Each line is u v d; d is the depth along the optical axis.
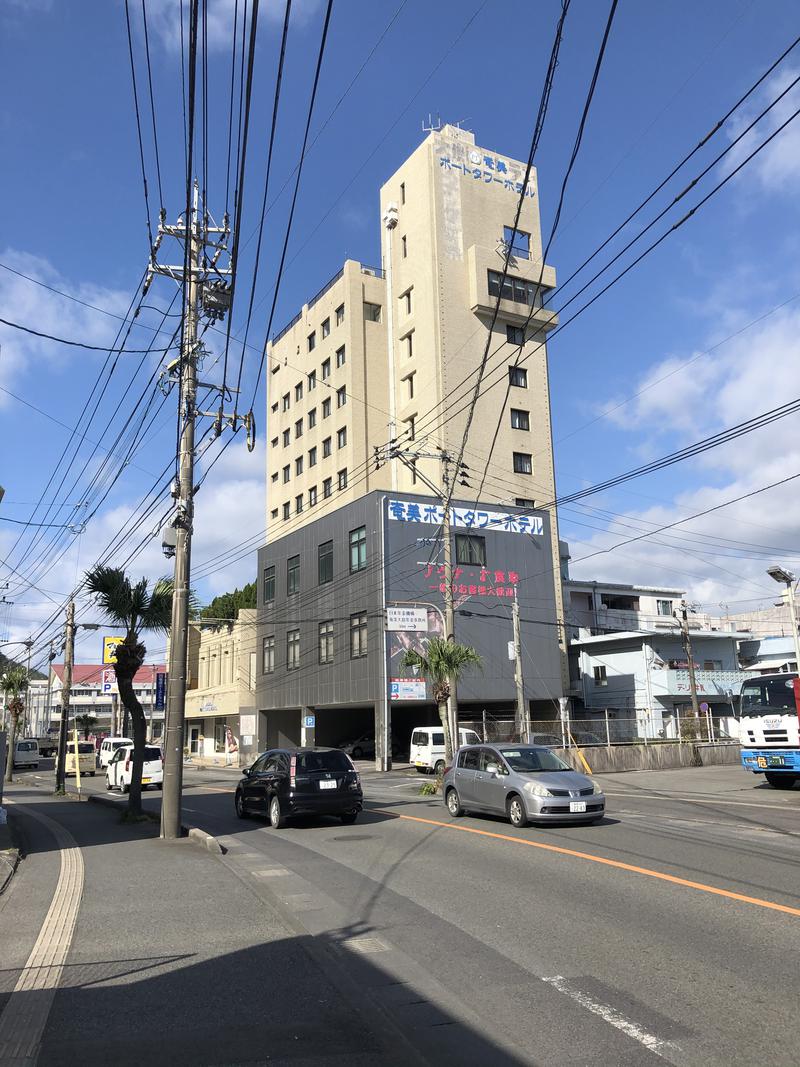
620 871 9.91
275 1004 5.61
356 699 39.16
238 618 54.47
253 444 17.48
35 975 6.29
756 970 5.96
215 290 16.81
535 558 42.62
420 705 44.00
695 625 61.25
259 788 17.45
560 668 42.16
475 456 45.00
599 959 6.37
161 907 8.77
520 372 47.81
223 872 11.01
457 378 45.62
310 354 56.19
